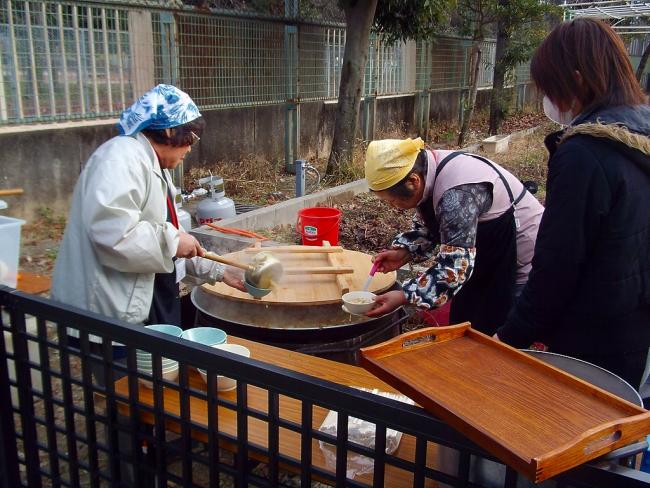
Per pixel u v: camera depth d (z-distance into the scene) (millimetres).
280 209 6391
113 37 6617
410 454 1739
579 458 1031
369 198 7590
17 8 5723
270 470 1420
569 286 1809
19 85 5875
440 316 3363
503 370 1387
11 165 6027
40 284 3150
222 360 1391
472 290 2672
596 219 1738
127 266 2277
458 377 1349
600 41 1789
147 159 2354
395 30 9094
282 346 2600
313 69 9672
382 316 2535
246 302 2740
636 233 1756
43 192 6340
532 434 1134
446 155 2502
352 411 1254
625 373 1905
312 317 2727
